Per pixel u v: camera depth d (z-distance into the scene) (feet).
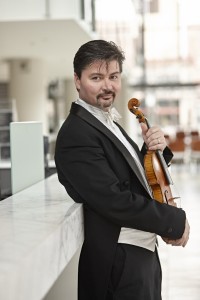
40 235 4.73
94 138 5.85
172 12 61.00
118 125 6.81
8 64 44.55
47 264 4.62
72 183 5.83
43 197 7.12
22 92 41.52
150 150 6.40
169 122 65.26
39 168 8.90
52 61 44.45
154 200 5.81
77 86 6.25
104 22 40.55
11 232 4.89
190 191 31.76
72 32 29.89
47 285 4.62
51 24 27.30
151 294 6.12
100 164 5.73
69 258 5.44
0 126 34.04
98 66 5.94
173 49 62.54
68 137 5.86
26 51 37.73
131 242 5.96
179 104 65.05
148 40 62.28
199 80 63.41
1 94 61.93
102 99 6.07
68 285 7.59
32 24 27.25
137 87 64.18
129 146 6.44
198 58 62.64
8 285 3.65
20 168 8.38
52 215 5.66
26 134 8.43
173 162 49.34
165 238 5.97
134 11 57.52
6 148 30.27
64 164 5.87
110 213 5.69
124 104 58.70
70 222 5.51
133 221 5.68
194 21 61.21
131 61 60.08
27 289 4.04
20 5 26.30
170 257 16.03
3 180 14.06
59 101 67.36
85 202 6.04
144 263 6.02
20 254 4.12
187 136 52.85
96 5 36.14
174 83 63.57
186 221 5.89
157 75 63.82
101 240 6.00
